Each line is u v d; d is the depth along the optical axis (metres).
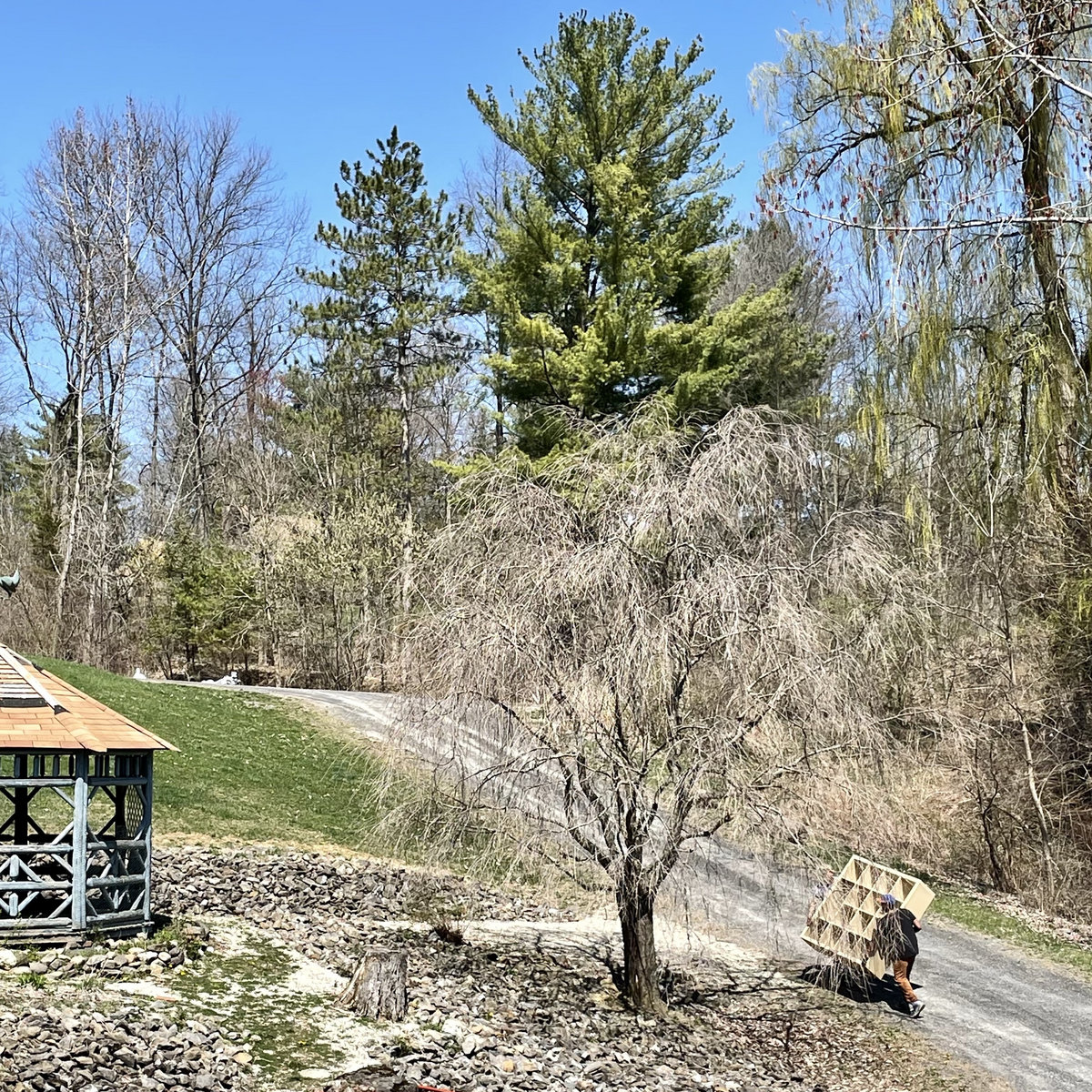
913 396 19.94
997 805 21.56
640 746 12.47
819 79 20.27
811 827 12.74
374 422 46.62
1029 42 16.72
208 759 21.66
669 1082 10.75
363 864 17.47
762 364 33.53
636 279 30.91
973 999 15.55
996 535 20.97
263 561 41.25
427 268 47.16
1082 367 19.58
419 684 13.08
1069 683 21.91
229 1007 10.06
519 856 12.78
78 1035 8.46
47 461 46.34
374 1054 9.47
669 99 32.53
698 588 12.42
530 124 32.62
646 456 13.70
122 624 40.25
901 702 20.39
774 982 15.47
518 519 13.38
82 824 11.02
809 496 14.83
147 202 49.09
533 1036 11.31
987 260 19.48
